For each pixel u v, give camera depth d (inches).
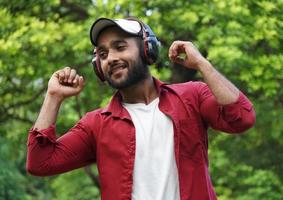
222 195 369.7
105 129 127.6
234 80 340.5
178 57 126.4
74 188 508.4
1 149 496.4
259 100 371.9
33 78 344.5
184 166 123.2
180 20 311.3
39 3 348.2
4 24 332.8
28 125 396.5
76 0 370.6
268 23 307.6
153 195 121.8
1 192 548.7
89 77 360.5
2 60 325.4
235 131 125.3
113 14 312.3
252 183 377.7
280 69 307.0
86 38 316.2
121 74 125.3
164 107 126.8
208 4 316.8
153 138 124.3
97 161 128.6
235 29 308.2
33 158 127.8
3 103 360.2
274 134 368.8
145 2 317.1
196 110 127.1
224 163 373.7
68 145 130.0
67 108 392.5
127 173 123.4
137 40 126.4
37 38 316.2
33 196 681.0
